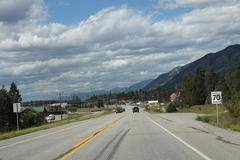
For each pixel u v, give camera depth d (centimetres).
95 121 6122
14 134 3738
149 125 4147
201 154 1622
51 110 19438
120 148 1953
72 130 3884
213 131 2928
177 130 3188
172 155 1620
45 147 2212
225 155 1579
